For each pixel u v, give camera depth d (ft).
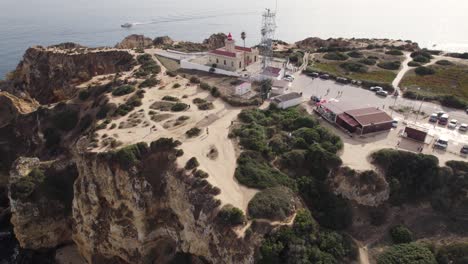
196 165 202.90
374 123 242.58
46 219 247.91
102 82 343.05
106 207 224.94
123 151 211.41
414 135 235.81
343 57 395.75
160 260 217.56
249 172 200.23
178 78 336.70
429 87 315.37
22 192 242.99
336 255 172.76
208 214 182.70
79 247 243.19
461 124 254.27
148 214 214.48
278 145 224.94
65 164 269.44
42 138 305.12
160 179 213.25
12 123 329.93
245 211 179.42
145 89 308.81
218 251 177.88
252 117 256.11
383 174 207.92
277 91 306.14
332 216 191.31
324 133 232.94
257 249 166.61
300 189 200.95
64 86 394.32
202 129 244.01
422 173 209.05
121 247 222.69
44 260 249.14
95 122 272.92
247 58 375.25
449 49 636.07
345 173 203.41
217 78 343.46
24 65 441.27
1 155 315.37
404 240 185.98
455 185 205.36
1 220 274.57
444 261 174.91
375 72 354.33
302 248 165.99
